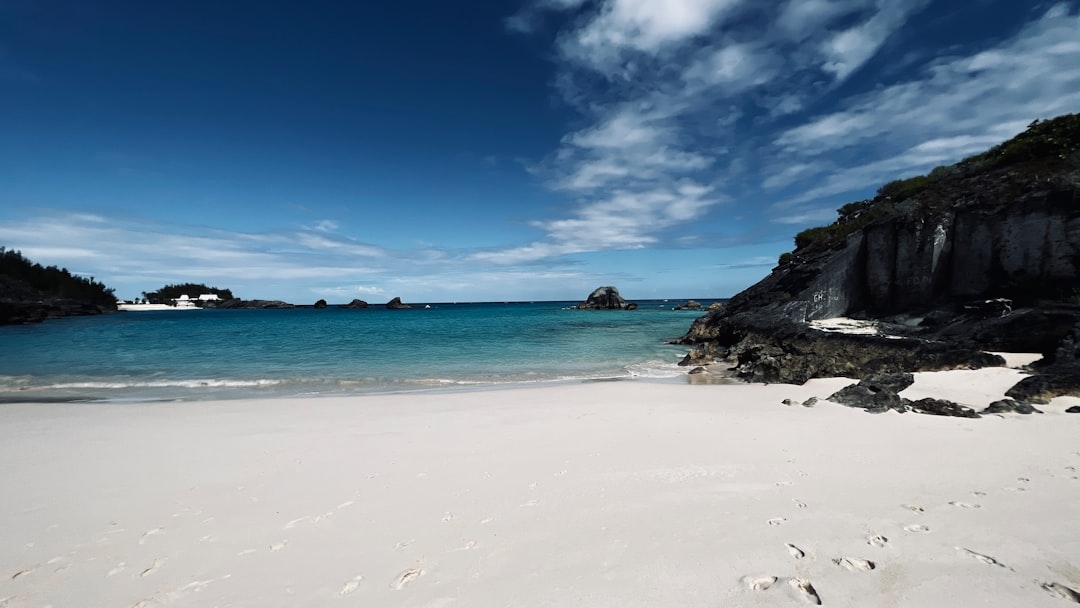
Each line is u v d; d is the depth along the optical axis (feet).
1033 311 44.80
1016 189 57.62
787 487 18.33
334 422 31.83
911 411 31.48
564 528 15.55
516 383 52.54
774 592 11.38
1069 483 17.62
